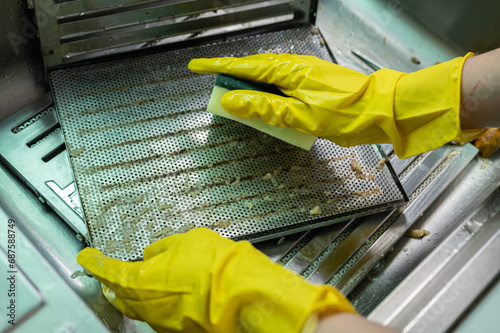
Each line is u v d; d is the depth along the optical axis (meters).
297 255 1.06
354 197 1.08
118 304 0.86
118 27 1.15
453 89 0.89
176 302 0.78
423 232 1.12
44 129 1.16
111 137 1.09
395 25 1.48
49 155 1.13
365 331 0.59
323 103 0.97
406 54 1.45
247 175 1.07
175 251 0.81
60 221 1.07
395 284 1.06
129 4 1.11
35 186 1.07
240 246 0.78
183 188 1.04
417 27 1.45
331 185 1.08
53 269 0.72
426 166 1.20
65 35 1.11
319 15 1.51
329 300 0.63
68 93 1.13
